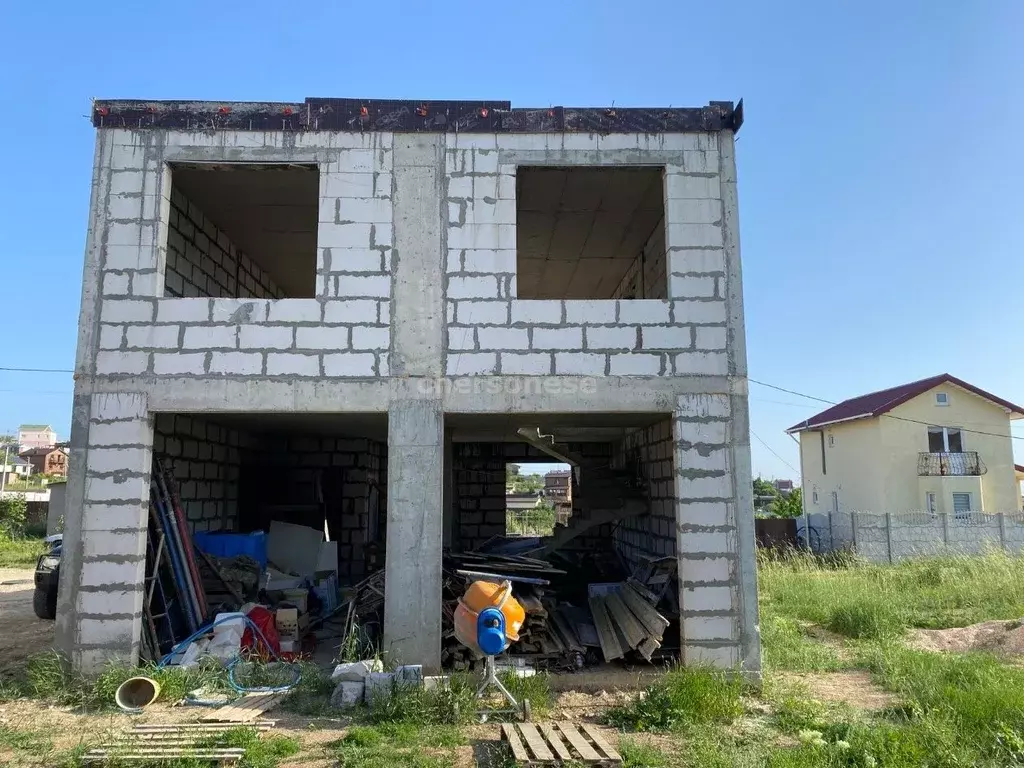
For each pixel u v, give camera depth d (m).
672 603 8.39
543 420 8.71
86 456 7.19
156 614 8.09
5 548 23.16
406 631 7.10
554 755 5.04
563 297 13.95
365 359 7.45
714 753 5.23
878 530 19.80
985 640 9.05
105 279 7.41
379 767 5.01
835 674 7.80
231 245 10.87
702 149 7.87
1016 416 26.50
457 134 7.79
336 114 7.73
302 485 12.59
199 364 7.36
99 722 6.00
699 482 7.40
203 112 7.65
